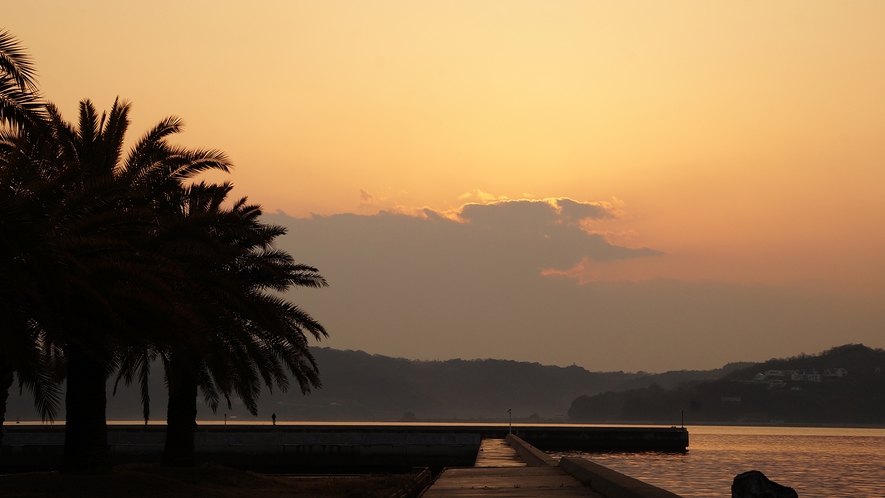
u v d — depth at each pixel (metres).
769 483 13.27
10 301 17.45
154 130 28.72
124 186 23.91
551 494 21.36
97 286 21.89
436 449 64.25
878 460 116.56
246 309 27.67
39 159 24.52
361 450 63.88
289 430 74.06
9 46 18.66
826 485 78.19
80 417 27.45
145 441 62.50
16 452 59.56
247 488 29.97
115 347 25.70
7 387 24.25
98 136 27.84
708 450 136.50
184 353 27.47
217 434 63.22
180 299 23.72
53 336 20.70
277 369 33.88
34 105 19.23
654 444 104.12
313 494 28.09
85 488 23.77
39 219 20.94
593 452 101.19
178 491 26.09
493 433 93.31
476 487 24.55
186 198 30.75
